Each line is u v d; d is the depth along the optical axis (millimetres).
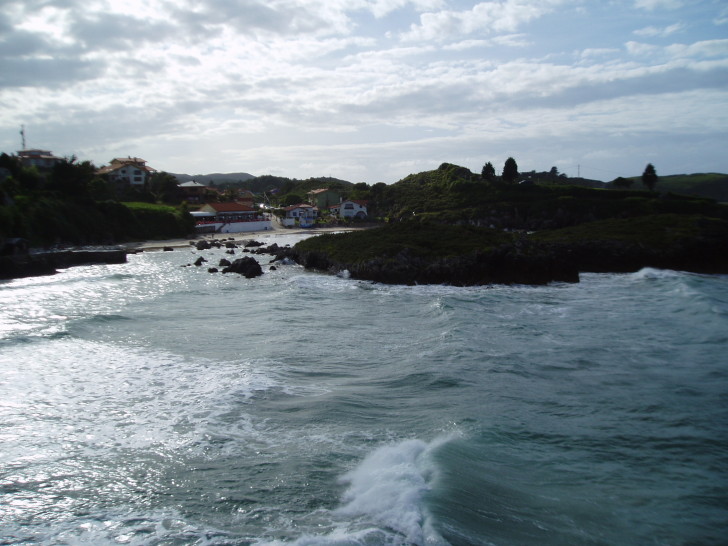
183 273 51344
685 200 95188
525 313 30531
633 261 50344
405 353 22562
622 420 15641
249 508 11156
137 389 18500
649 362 21156
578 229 61688
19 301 35750
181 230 93562
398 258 44625
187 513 11102
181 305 34125
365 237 55125
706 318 28391
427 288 40438
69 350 23375
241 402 17141
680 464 13094
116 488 12250
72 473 12992
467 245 47156
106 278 47875
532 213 96750
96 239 78812
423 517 10312
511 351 22594
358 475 12250
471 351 22422
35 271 50156
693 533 10406
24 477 12836
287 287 41562
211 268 51781
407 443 13688
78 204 80562
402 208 118562
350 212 124250
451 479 11758
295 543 9656
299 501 11289
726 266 50125
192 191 128125
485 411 16125
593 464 13039
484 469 12484
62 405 17203
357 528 10125
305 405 16719
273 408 16578
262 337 25500
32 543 10289
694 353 22328
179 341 24828
